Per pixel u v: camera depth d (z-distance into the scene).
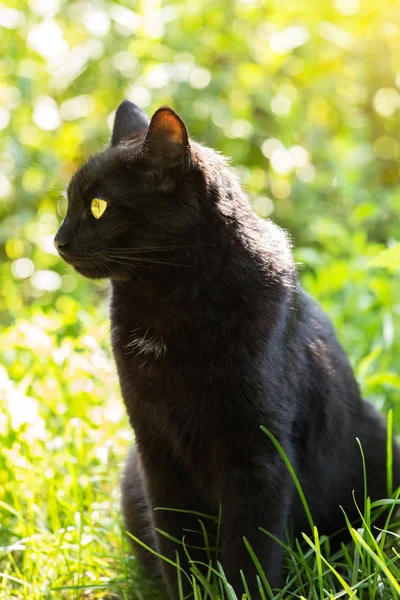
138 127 1.44
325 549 1.41
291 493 1.35
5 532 1.49
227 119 2.18
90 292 2.09
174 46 2.22
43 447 1.56
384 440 1.50
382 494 1.49
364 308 1.78
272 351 1.32
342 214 2.22
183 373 1.33
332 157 2.17
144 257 1.33
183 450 1.36
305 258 1.91
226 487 1.35
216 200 1.33
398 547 1.42
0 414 1.57
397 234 2.01
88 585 1.39
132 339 1.35
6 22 2.16
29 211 2.22
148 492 1.39
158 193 1.33
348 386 1.47
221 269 1.32
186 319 1.32
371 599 1.26
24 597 1.40
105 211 1.34
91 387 1.63
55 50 2.18
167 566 1.38
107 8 2.14
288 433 1.35
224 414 1.33
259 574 1.33
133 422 1.38
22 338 1.75
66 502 1.50
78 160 2.34
